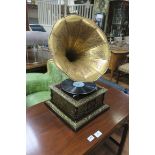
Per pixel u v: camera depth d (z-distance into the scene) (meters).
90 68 0.95
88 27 0.98
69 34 0.94
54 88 1.02
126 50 2.81
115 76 3.12
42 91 1.59
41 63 1.96
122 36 3.77
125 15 3.79
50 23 3.05
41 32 1.87
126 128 1.20
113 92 1.36
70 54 1.01
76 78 0.83
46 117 0.98
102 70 0.96
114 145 1.49
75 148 0.79
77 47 1.03
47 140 0.82
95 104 1.04
